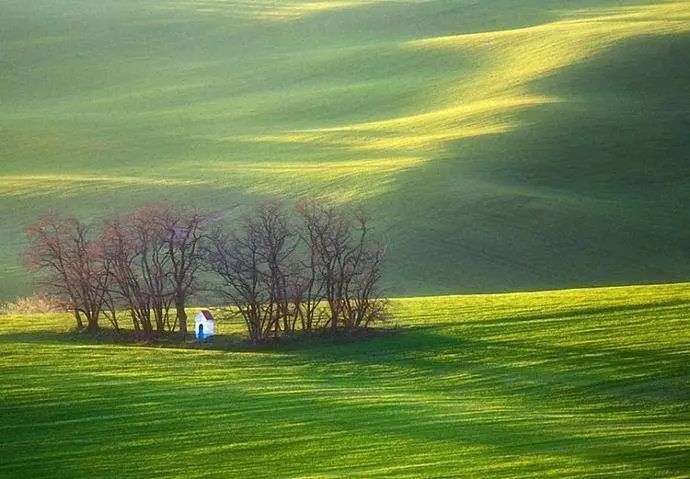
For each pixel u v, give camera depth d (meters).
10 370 127.81
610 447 97.31
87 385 120.75
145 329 152.00
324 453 97.75
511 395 118.31
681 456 94.19
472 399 116.94
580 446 97.94
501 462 93.81
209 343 146.38
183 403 113.88
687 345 133.00
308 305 149.00
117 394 117.19
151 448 99.81
